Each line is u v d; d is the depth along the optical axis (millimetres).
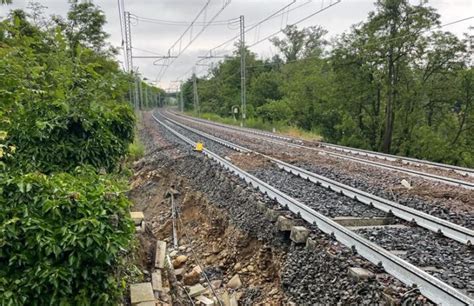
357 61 28094
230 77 64500
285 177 10750
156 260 6602
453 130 29000
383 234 6043
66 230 3689
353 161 14414
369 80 28406
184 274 7785
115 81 7352
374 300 4133
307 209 6852
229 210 9008
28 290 3510
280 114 42156
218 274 7539
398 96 27438
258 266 6879
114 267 4172
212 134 25078
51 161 5742
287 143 21016
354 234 5531
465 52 25562
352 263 4859
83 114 6211
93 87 6852
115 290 4105
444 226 6129
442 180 10555
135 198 13656
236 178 10359
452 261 4957
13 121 5824
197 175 12523
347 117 30547
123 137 7395
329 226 6129
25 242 3627
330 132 34312
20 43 8344
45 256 3650
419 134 28234
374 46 25812
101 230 3787
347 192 8633
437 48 25734
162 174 14328
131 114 7645
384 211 7371
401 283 4242
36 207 3871
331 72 33031
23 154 5586
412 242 5668
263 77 54000
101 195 4188
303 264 5566
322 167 12523
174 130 29344
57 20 18406
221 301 6551
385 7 25359
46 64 7578
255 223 7605
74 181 4469
